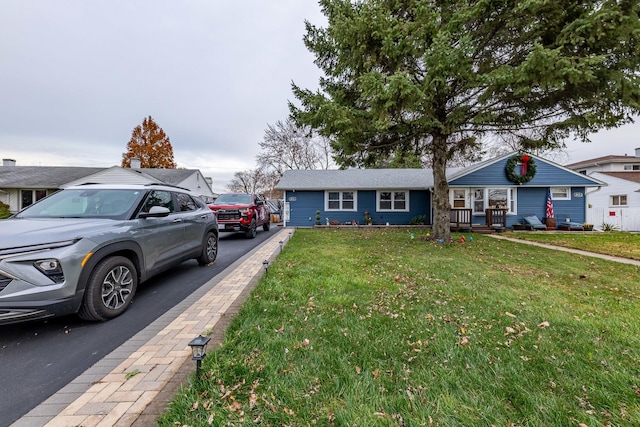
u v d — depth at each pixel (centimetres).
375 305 336
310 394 177
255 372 199
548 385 185
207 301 359
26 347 248
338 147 954
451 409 164
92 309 292
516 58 716
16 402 176
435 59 623
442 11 742
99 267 304
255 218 1066
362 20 668
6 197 1886
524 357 219
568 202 1428
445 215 948
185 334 269
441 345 238
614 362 212
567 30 573
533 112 767
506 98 726
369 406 167
